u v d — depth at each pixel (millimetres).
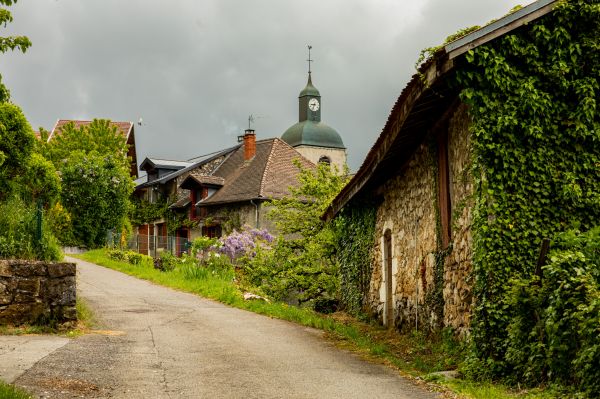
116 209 35688
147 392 7410
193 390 7621
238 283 23469
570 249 8477
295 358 10086
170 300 17906
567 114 9258
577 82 9227
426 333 12188
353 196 16125
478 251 8984
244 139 44875
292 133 77875
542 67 9195
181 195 47219
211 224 41750
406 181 13891
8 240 12812
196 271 22938
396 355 10758
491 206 8953
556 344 7363
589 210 9117
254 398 7285
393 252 15000
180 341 11438
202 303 17672
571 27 9289
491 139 9023
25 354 9195
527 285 8211
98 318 13828
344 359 10156
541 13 9109
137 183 53844
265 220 38562
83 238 34375
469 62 8828
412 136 12031
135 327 12945
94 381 7785
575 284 7438
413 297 13281
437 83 9148
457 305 10461
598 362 6680
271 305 17234
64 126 44250
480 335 8844
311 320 14703
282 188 39969
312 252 23578
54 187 20500
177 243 37125
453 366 9344
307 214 25812
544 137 9133
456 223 10406
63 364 8625
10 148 17984
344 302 20125
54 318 11930
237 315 15516
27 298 11703
